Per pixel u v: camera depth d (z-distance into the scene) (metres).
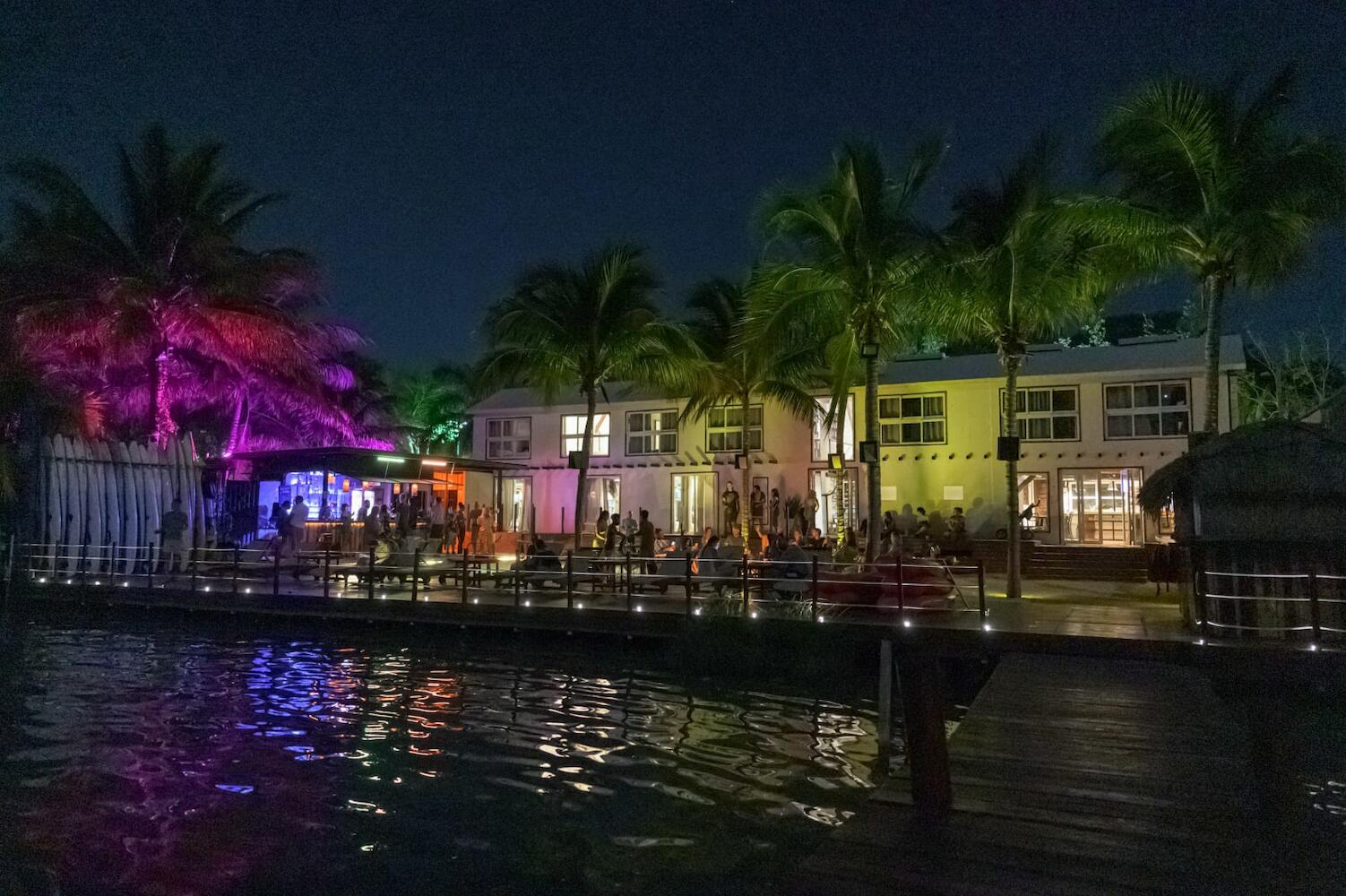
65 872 7.07
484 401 35.25
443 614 17.94
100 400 30.64
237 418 36.19
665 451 31.34
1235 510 13.16
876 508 18.41
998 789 7.45
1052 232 17.45
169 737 10.88
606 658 16.16
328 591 20.47
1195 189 16.72
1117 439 25.53
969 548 24.69
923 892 5.54
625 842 7.59
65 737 10.88
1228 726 9.47
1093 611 16.55
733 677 14.54
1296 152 15.12
